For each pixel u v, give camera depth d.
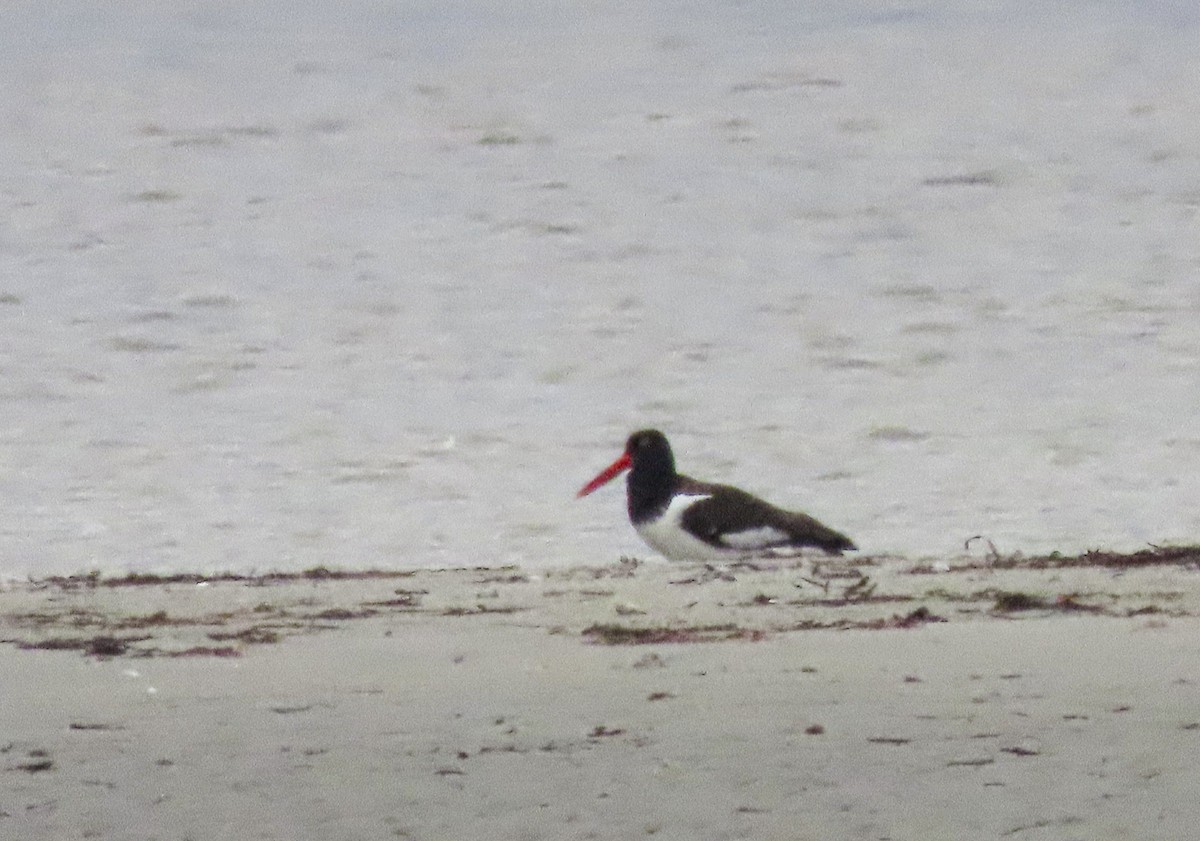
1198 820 8.52
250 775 9.34
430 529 24.47
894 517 25.45
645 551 22.97
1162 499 25.86
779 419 31.30
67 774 9.38
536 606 13.91
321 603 14.32
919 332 37.34
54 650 12.28
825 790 8.97
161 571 21.52
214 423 30.94
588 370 34.72
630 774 9.25
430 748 9.73
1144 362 34.56
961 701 10.41
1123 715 10.06
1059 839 8.34
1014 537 23.97
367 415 31.50
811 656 11.64
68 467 28.09
